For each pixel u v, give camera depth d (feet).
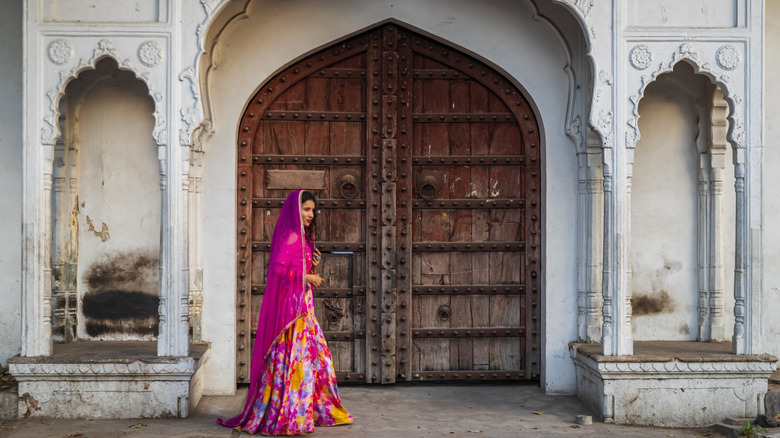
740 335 17.70
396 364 20.26
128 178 19.79
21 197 17.93
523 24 19.98
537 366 20.45
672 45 17.53
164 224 17.30
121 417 17.30
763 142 17.56
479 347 20.43
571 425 17.22
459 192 20.36
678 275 20.31
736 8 17.58
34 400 17.21
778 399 17.54
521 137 20.40
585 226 19.74
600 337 19.71
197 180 19.31
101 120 19.74
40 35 17.15
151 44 17.24
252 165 20.06
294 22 19.74
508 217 20.39
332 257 20.27
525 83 20.03
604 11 17.58
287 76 20.11
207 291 19.53
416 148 20.35
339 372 20.25
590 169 19.58
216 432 16.25
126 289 19.79
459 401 19.12
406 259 20.24
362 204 20.22
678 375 17.48
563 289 19.97
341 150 20.25
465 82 20.38
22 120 18.15
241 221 19.90
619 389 17.48
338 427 16.79
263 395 16.19
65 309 19.49
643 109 20.35
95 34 17.19
